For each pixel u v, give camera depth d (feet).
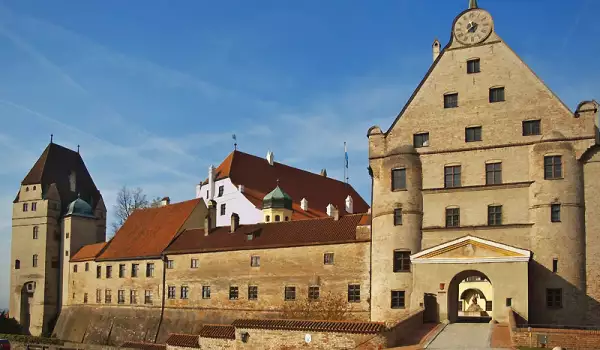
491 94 214.28
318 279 244.42
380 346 159.84
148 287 298.56
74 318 332.80
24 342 303.89
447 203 214.69
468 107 216.33
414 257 204.64
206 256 278.46
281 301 252.01
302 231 260.42
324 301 240.94
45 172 372.38
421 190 218.38
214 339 189.67
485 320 210.79
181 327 278.67
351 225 249.34
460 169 214.69
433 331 178.19
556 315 194.70
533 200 203.51
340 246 242.17
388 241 218.38
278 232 267.18
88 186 390.83
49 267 355.77
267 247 260.01
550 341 149.38
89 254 338.54
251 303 259.80
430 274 201.87
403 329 171.01
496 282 193.26
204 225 319.68
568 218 198.18
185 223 313.73
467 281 332.80
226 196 372.79
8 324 353.31
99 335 311.68
